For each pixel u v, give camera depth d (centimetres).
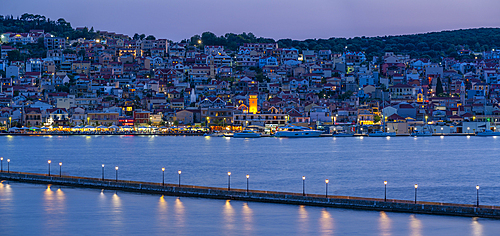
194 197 10994
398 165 17700
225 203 10400
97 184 12088
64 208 10050
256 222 8981
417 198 11644
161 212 9688
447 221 8894
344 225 8750
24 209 9994
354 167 17125
